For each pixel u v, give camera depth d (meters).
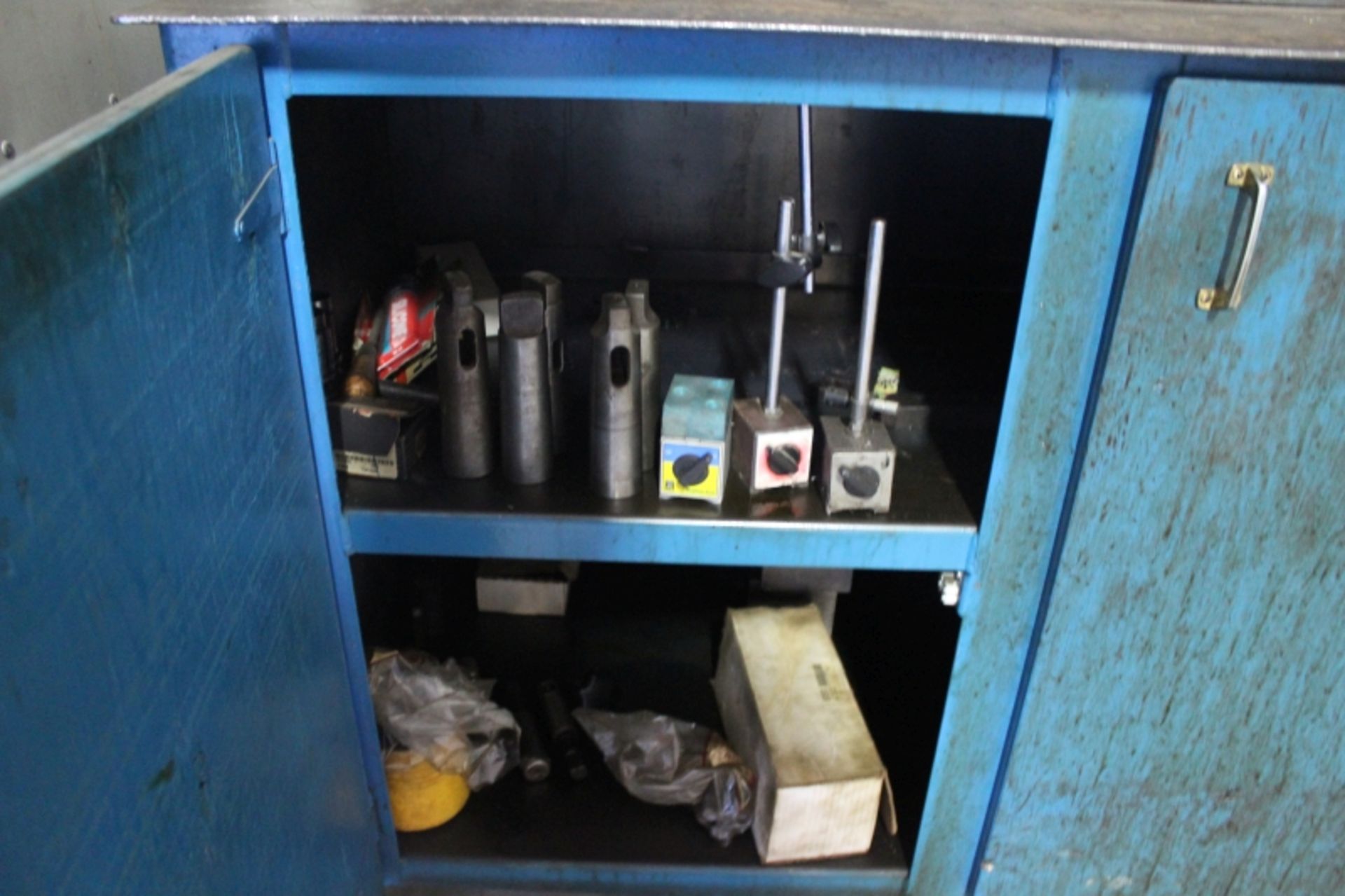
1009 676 1.07
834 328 1.39
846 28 0.71
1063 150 0.79
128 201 0.55
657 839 1.22
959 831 1.18
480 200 1.50
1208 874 1.19
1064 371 0.89
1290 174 0.77
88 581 0.50
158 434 0.58
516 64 0.79
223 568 0.69
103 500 0.51
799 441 1.03
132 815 0.54
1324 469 0.90
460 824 1.24
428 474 1.06
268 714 0.78
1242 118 0.76
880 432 1.03
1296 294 0.82
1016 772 1.11
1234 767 1.09
